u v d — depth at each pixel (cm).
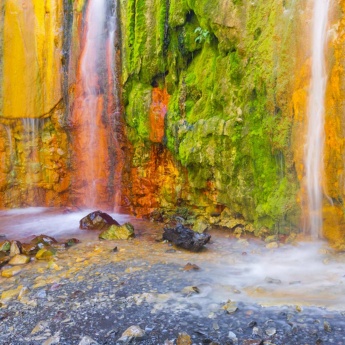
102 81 873
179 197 745
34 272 487
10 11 887
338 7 450
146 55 757
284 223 542
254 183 590
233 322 335
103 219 730
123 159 871
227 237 619
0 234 708
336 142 466
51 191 946
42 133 934
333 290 393
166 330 328
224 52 607
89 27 894
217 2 598
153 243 612
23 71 898
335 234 493
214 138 622
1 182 918
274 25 521
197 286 415
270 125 533
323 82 469
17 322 357
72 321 353
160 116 752
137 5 764
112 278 452
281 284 416
